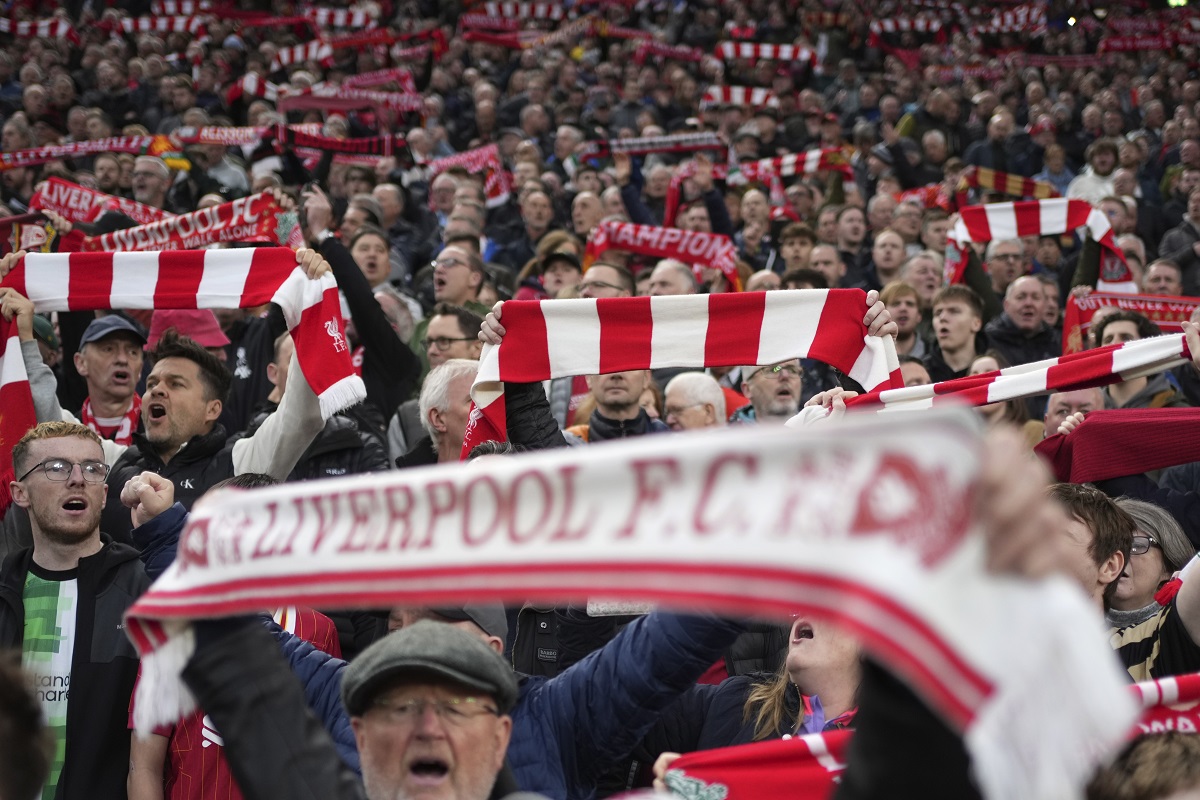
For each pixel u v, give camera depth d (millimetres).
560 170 18969
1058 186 19688
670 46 28719
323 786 2461
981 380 5422
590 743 3500
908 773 1740
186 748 4648
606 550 1711
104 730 4793
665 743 4273
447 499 1928
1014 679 1396
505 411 5672
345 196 15945
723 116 21266
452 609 3957
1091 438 5844
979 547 1425
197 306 6406
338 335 6316
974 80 27391
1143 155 19219
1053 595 1418
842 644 3766
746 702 4219
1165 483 6781
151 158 13539
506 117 23000
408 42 27797
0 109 21906
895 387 5500
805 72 27172
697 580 1609
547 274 10914
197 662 2488
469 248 11203
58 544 5004
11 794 2189
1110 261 11016
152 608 2352
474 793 2656
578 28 28578
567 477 1779
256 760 2445
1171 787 2648
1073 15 32531
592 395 8188
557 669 4750
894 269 12172
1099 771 2723
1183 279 13617
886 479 1485
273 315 8969
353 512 2078
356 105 20672
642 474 1711
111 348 7625
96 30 27859
